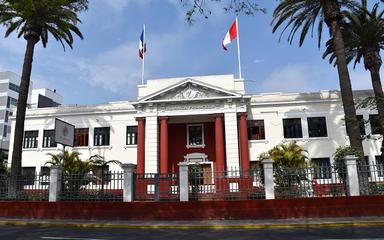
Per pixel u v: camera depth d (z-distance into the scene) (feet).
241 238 36.04
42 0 68.18
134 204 52.39
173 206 51.83
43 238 36.04
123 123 110.11
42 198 56.18
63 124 80.53
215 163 103.09
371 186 52.42
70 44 84.53
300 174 53.52
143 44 111.04
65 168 72.90
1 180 57.62
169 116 99.86
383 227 42.57
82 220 51.80
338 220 47.21
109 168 106.83
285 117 102.37
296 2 73.87
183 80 99.50
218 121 97.30
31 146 114.42
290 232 40.16
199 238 36.45
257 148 100.83
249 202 51.19
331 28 70.74
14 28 76.23
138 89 106.22
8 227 46.70
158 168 97.19
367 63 82.58
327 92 102.47
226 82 101.96
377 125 75.46
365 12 73.97
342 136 98.37
